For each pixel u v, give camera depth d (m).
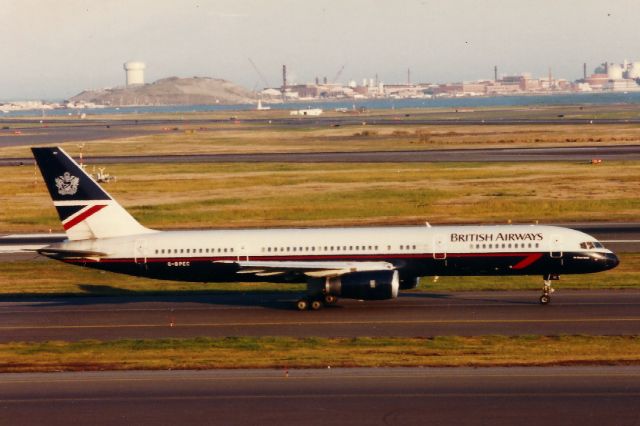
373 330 120.75
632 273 159.62
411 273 136.25
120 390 93.75
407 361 102.88
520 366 99.38
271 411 85.94
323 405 87.31
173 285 160.12
